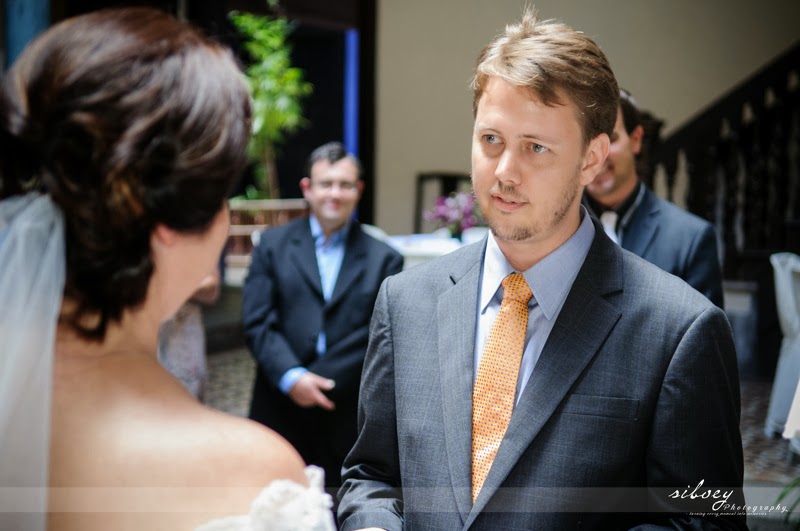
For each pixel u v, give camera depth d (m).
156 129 0.70
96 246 0.70
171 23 0.78
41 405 0.71
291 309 2.88
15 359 0.71
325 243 3.01
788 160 6.48
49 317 0.72
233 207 11.45
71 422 0.72
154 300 0.78
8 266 0.71
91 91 0.70
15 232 0.71
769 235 6.48
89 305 0.73
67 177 0.69
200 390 2.73
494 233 1.26
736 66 9.14
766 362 5.61
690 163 6.75
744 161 7.11
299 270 2.91
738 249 6.67
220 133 0.73
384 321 1.40
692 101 9.28
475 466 1.23
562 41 1.19
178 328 2.63
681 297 1.24
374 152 10.11
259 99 11.09
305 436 2.79
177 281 0.79
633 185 2.23
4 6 5.55
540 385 1.21
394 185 10.12
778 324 5.59
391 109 10.07
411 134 10.04
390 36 10.01
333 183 2.91
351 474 1.40
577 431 1.18
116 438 0.72
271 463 0.75
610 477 1.16
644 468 1.20
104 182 0.69
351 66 13.23
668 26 9.26
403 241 4.99
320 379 2.73
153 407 0.75
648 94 9.39
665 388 1.17
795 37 8.97
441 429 1.26
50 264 0.71
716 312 1.21
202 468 0.72
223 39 0.84
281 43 11.32
